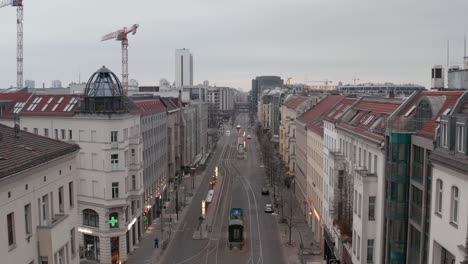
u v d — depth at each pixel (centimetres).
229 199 9256
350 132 4266
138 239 6525
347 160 4466
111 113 5597
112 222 5688
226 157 15950
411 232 2939
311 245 6150
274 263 5556
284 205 8788
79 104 5884
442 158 2303
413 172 2914
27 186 2323
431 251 2458
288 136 10938
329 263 4841
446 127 2341
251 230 7038
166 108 9400
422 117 3033
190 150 12825
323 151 5934
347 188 4241
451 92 3000
